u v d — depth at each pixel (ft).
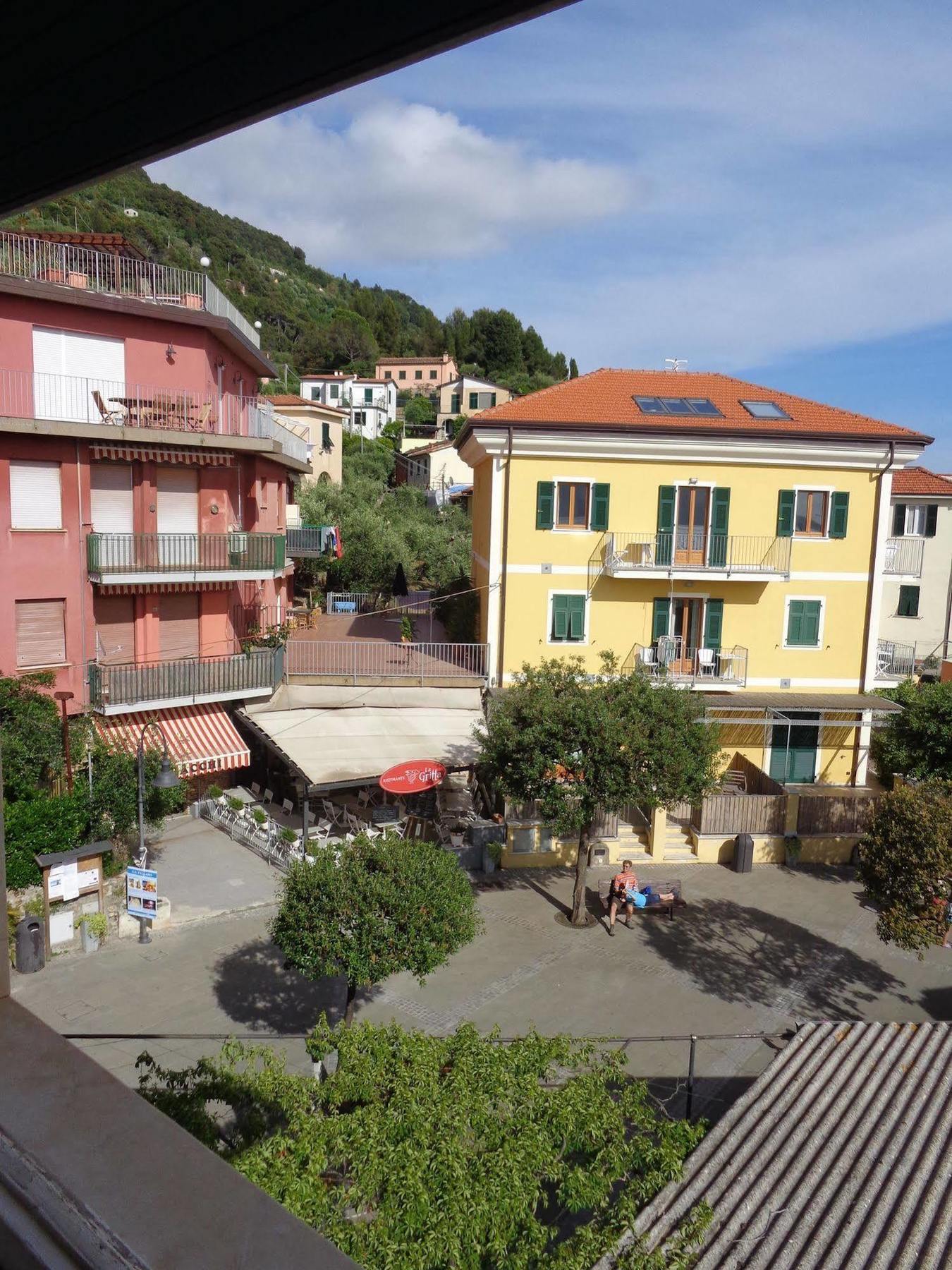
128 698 72.54
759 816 78.69
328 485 172.14
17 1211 3.63
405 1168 21.65
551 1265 20.86
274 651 81.46
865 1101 28.37
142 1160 3.78
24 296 67.77
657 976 57.41
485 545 91.71
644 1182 23.56
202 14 4.27
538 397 90.84
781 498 86.38
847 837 79.10
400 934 40.70
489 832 75.05
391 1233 20.77
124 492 74.54
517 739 61.11
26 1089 4.25
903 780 80.12
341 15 4.02
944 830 47.70
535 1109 24.52
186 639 80.94
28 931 53.93
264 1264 3.21
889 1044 31.78
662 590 86.17
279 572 82.94
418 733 78.89
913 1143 25.81
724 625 87.97
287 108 5.02
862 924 66.69
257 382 105.19
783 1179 24.77
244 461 89.56
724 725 88.53
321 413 192.75
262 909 63.57
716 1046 49.14
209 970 55.26
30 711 65.10
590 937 62.64
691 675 85.61
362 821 75.46
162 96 5.12
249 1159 22.31
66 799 62.13
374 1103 24.38
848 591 88.94
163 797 64.75
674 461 85.10
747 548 86.63
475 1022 50.90
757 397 96.07
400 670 85.97
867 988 57.00
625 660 86.99
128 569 72.64
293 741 74.74
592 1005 53.31
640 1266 20.88
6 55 5.06
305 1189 21.59
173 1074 26.27
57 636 71.15
